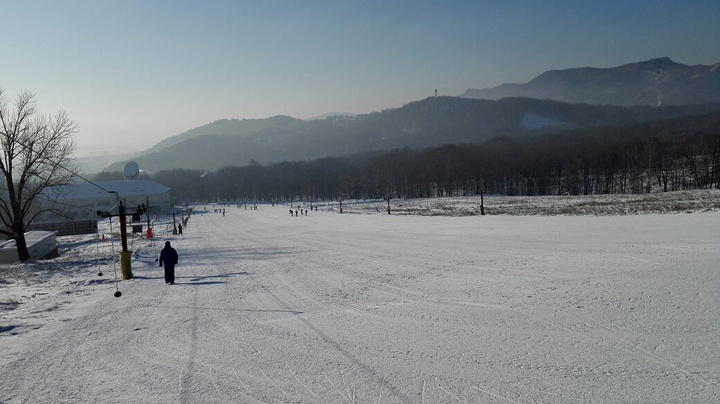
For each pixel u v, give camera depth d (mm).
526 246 18016
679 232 18500
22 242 29141
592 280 10594
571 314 8148
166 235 48125
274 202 163625
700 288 8984
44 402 5809
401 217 51250
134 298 12953
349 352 7035
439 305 9602
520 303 9188
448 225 32969
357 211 78562
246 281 14727
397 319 8758
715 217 24594
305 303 10750
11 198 28938
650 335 6855
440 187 135500
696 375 5492
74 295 14055
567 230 23172
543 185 116375
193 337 8406
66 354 7762
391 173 147375
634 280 10164
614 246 15836
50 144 29875
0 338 8930
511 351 6625
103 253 30438
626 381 5445
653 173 100125
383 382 5828
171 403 5547
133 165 122562
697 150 94812
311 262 18297
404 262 16359
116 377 6566
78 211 99500
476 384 5598
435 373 6016
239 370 6555
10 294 14531
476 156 146875
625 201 53750
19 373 6902
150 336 8641
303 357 6941
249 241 33031
